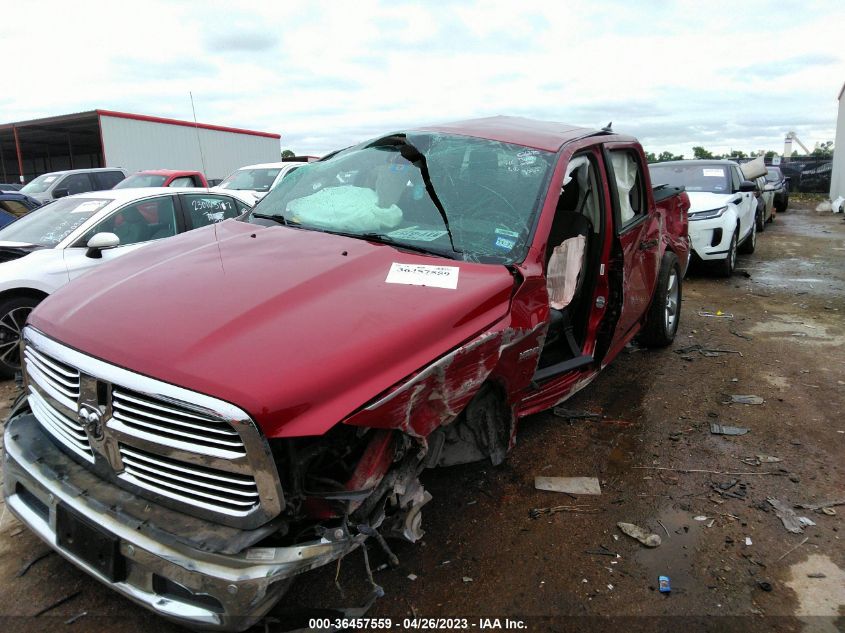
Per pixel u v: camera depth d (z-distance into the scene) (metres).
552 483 3.36
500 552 2.80
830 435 3.94
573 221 3.81
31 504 2.44
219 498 1.96
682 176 9.93
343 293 2.42
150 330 2.16
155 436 2.00
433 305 2.42
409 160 3.45
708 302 7.56
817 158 33.00
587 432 3.99
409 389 2.17
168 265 2.76
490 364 2.54
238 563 1.88
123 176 14.49
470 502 3.19
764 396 4.55
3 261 5.18
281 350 2.04
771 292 8.09
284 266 2.63
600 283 3.80
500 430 2.99
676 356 5.46
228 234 3.24
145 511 2.06
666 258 5.25
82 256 5.39
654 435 3.95
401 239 3.00
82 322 2.31
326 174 3.74
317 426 1.95
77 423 2.23
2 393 4.84
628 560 2.76
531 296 2.86
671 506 3.18
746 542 2.89
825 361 5.28
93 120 22.03
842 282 8.66
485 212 3.12
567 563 2.74
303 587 2.53
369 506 2.21
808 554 2.82
